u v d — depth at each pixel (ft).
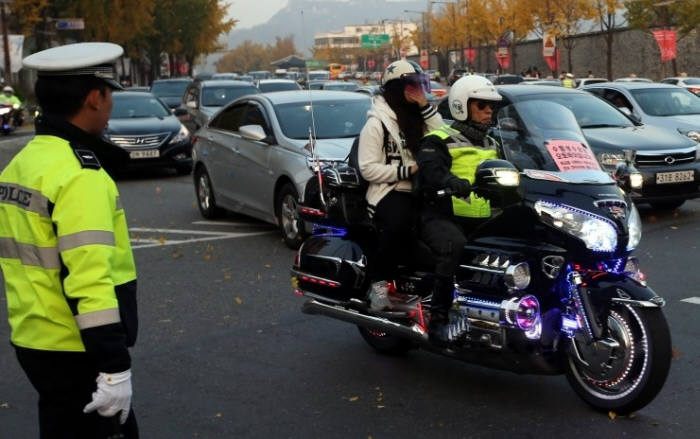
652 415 16.67
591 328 15.97
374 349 21.34
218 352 21.50
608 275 16.17
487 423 16.53
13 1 138.92
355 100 37.52
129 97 62.13
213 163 39.75
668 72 156.66
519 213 16.33
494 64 234.99
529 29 170.71
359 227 19.12
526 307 16.05
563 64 191.62
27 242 10.36
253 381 19.36
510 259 16.22
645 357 15.79
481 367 19.86
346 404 17.80
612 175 18.07
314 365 20.35
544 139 17.52
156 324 24.13
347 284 19.13
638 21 143.23
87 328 9.95
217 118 40.81
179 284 28.66
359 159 17.95
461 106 16.98
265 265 31.09
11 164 10.69
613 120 39.78
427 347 17.63
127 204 47.06
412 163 17.85
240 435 16.39
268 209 35.47
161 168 64.18
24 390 19.29
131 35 187.32
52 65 10.36
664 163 37.35
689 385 18.21
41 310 10.41
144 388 19.07
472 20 207.10
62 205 10.07
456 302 16.88
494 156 17.01
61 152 10.32
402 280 18.37
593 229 15.78
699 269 28.50
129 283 10.84
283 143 34.58
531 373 16.63
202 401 18.21
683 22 138.82
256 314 24.85
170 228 39.29
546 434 15.89
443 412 17.17
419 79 17.60
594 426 16.20
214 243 35.50
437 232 16.85
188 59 288.51
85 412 10.30
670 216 38.65
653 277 27.58
